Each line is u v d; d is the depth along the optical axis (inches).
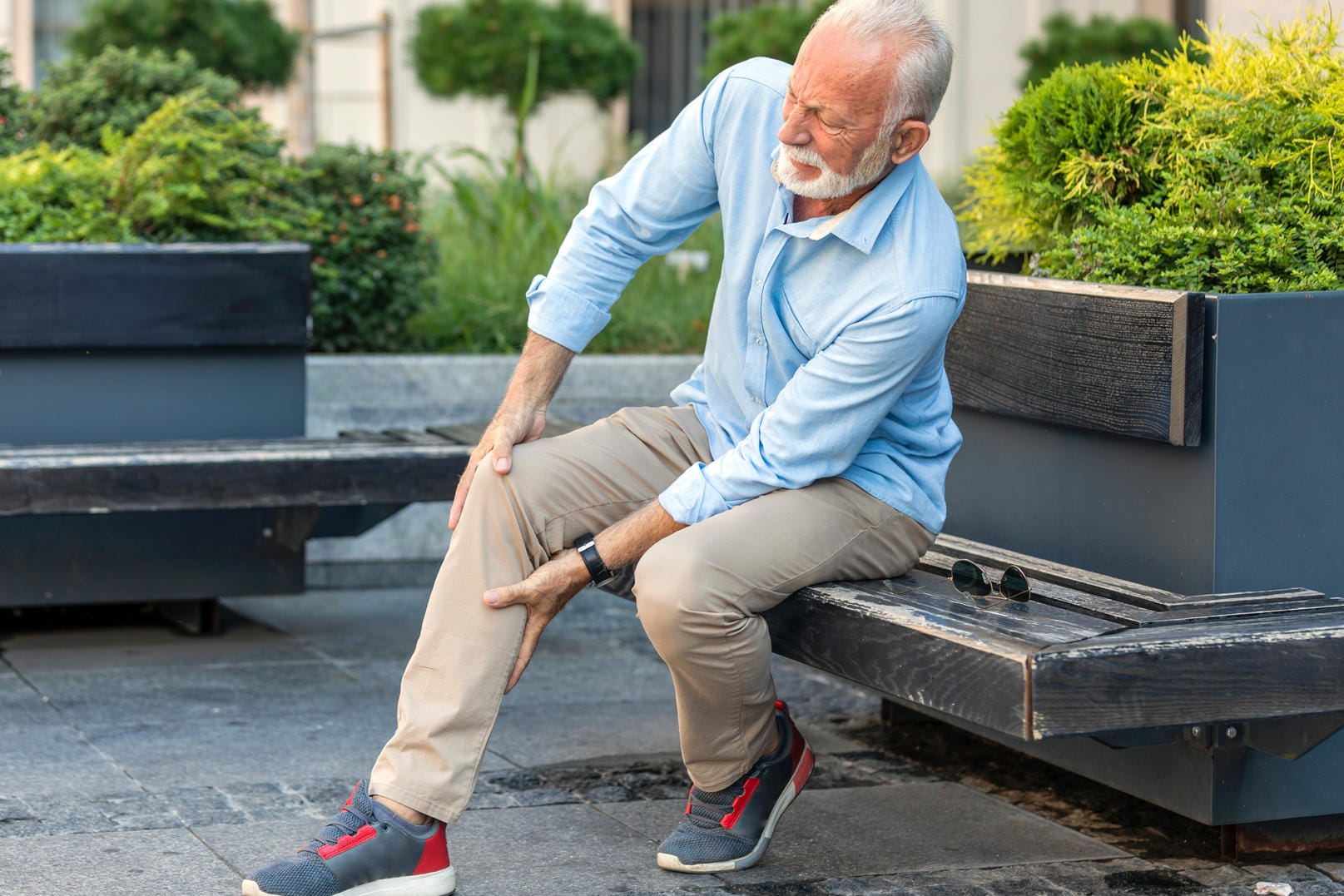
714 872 115.3
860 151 105.5
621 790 134.8
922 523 116.9
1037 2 556.7
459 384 226.5
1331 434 117.1
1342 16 137.9
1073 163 141.6
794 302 112.6
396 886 105.4
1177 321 114.3
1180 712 98.0
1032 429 133.2
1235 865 120.0
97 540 178.7
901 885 114.3
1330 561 118.1
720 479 112.0
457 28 392.8
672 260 297.0
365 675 172.4
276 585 186.9
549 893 111.0
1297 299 115.1
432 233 255.0
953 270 109.0
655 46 553.0
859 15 105.0
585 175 476.4
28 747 142.2
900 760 147.3
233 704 159.0
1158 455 120.2
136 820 123.3
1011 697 95.1
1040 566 122.1
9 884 109.3
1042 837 126.1
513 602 108.6
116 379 176.7
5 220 183.8
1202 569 116.6
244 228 203.3
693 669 109.5
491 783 136.1
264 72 345.7
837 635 109.8
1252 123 131.0
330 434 218.7
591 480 116.1
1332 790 119.0
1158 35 440.5
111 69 232.2
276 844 118.5
